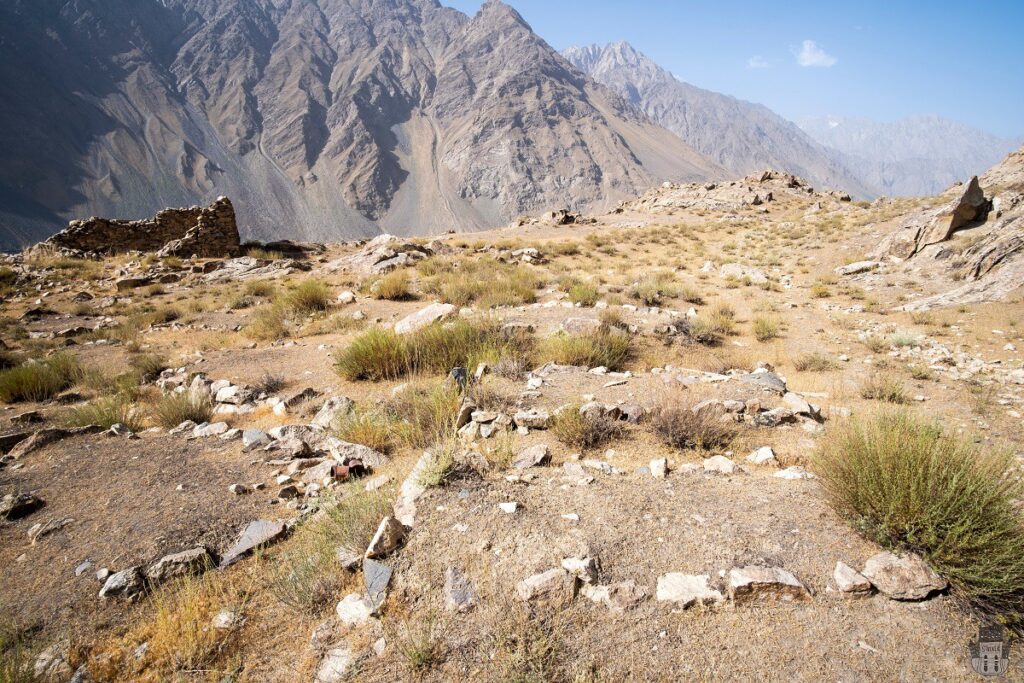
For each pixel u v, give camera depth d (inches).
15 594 146.6
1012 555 121.2
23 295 855.7
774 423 249.1
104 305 801.6
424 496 162.2
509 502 159.6
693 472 187.9
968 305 672.4
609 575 130.0
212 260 1104.8
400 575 132.7
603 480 179.0
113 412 302.7
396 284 738.2
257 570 151.1
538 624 116.6
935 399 357.7
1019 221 807.7
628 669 106.7
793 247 1299.2
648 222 2020.2
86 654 125.6
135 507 188.5
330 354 441.1
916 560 129.6
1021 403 343.6
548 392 290.4
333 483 198.8
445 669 107.9
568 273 915.4
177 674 116.1
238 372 410.3
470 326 405.7
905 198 1852.9
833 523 148.3
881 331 592.7
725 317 626.5
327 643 118.8
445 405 251.4
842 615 117.9
